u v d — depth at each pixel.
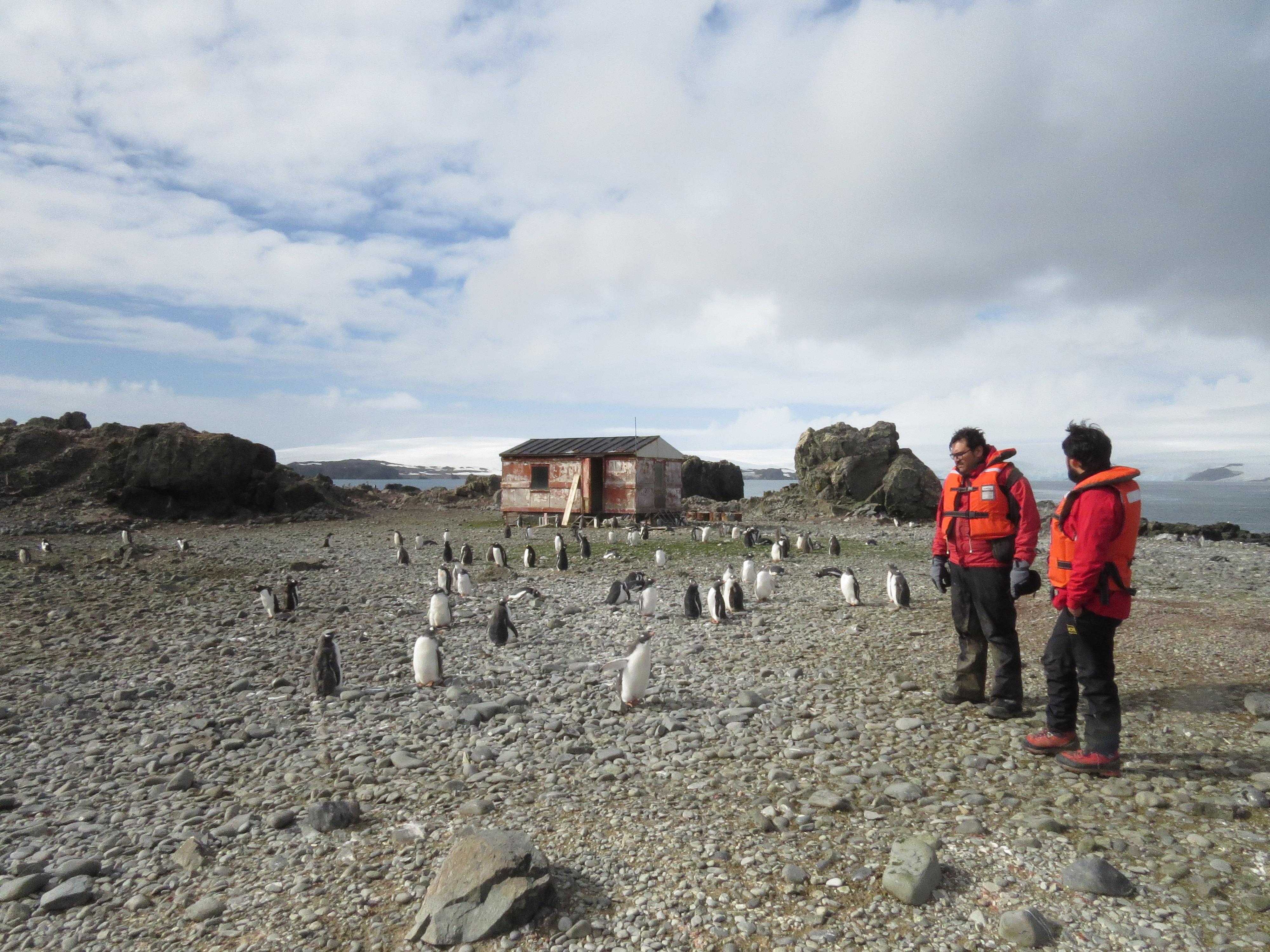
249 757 7.70
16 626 15.09
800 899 4.49
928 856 4.61
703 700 9.02
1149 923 4.02
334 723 8.76
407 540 35.12
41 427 49.94
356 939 4.36
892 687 9.08
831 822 5.45
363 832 5.74
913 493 45.06
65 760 7.81
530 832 5.54
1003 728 7.22
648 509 40.97
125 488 44.78
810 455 51.75
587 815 5.80
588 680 10.23
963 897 4.40
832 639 12.29
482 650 12.41
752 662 10.95
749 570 18.88
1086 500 5.61
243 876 5.17
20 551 26.17
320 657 9.95
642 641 8.80
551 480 42.06
